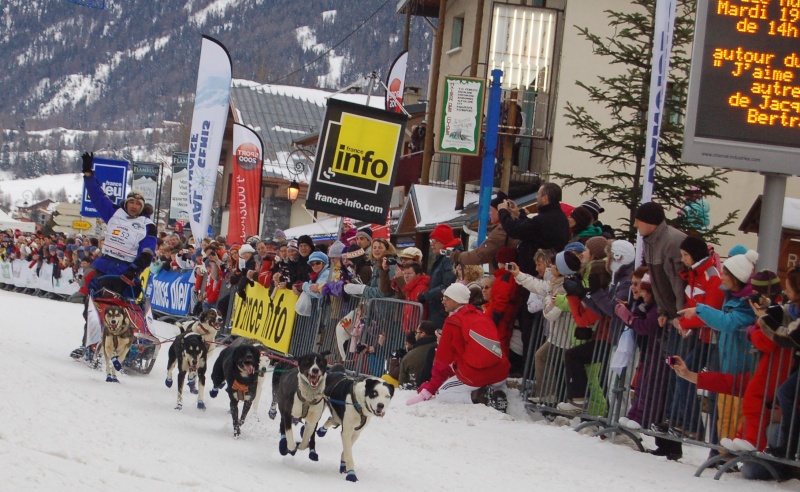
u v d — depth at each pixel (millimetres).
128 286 13500
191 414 10484
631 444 10250
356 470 8141
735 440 8648
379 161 15359
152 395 11555
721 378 8961
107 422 9000
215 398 11945
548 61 21516
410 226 25844
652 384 9953
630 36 16625
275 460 8250
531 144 22969
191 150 23266
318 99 51219
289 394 8219
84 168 13469
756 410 8727
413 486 7664
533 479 8305
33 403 9414
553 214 11969
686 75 17422
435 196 24375
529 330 12289
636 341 10180
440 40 25047
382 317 14031
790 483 8539
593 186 16719
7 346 14539
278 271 16719
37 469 6531
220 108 23156
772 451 8500
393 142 15375
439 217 22938
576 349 10938
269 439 9359
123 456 7488
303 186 44031
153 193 41156
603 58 21891
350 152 15289
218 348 18078
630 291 10320
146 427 9109
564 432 10484
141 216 13648
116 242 13438
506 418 11180
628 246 10688
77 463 7012
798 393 8344
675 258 9656
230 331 19297
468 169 22781
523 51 21453
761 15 10773
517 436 10227
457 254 13164
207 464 7645
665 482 8438
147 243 13508
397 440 9820
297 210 44531
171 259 24516
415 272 13758
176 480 6832
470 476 8227
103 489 6246
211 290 20594
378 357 13992
